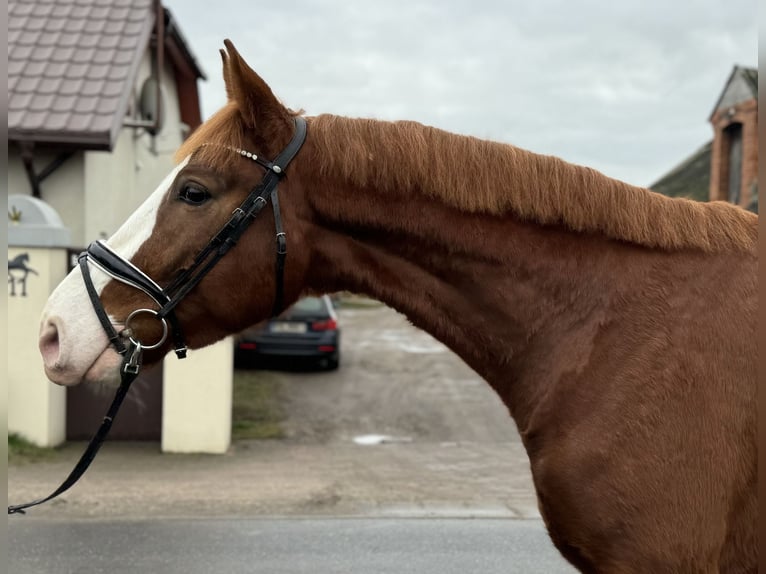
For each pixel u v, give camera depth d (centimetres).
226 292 231
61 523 559
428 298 239
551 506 215
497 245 229
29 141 958
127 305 226
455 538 538
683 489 197
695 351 205
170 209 229
